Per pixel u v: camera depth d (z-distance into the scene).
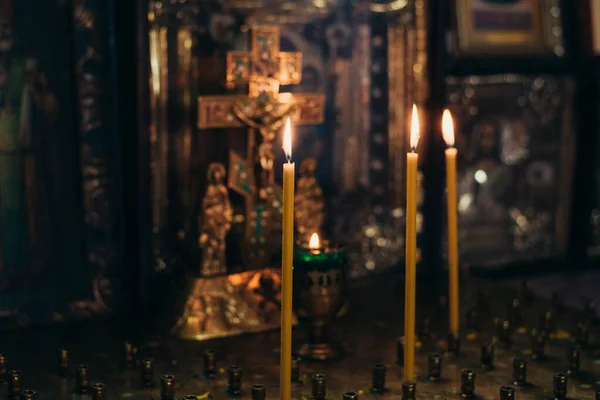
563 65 3.07
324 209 2.63
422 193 2.78
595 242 3.28
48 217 2.35
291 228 1.61
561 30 3.06
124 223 2.40
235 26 2.41
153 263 2.39
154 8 2.28
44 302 2.36
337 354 2.13
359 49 2.60
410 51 2.68
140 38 2.25
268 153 2.39
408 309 1.81
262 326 2.30
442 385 1.95
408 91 2.69
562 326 2.32
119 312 2.42
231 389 1.90
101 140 2.35
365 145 2.66
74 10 2.28
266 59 2.32
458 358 2.11
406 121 2.71
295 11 2.49
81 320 2.38
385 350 2.17
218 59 2.38
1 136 2.28
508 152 3.06
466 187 3.01
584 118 3.16
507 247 3.13
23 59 2.27
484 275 3.09
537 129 3.10
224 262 2.34
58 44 2.29
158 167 2.35
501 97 3.01
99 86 2.33
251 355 2.12
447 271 2.85
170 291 2.36
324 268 2.06
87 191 2.36
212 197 2.31
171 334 2.25
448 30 2.86
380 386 1.92
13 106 2.28
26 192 2.32
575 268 3.24
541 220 3.17
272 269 2.38
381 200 2.72
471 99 2.95
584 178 3.20
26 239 2.34
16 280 2.34
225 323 2.27
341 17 2.57
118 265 2.41
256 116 2.35
